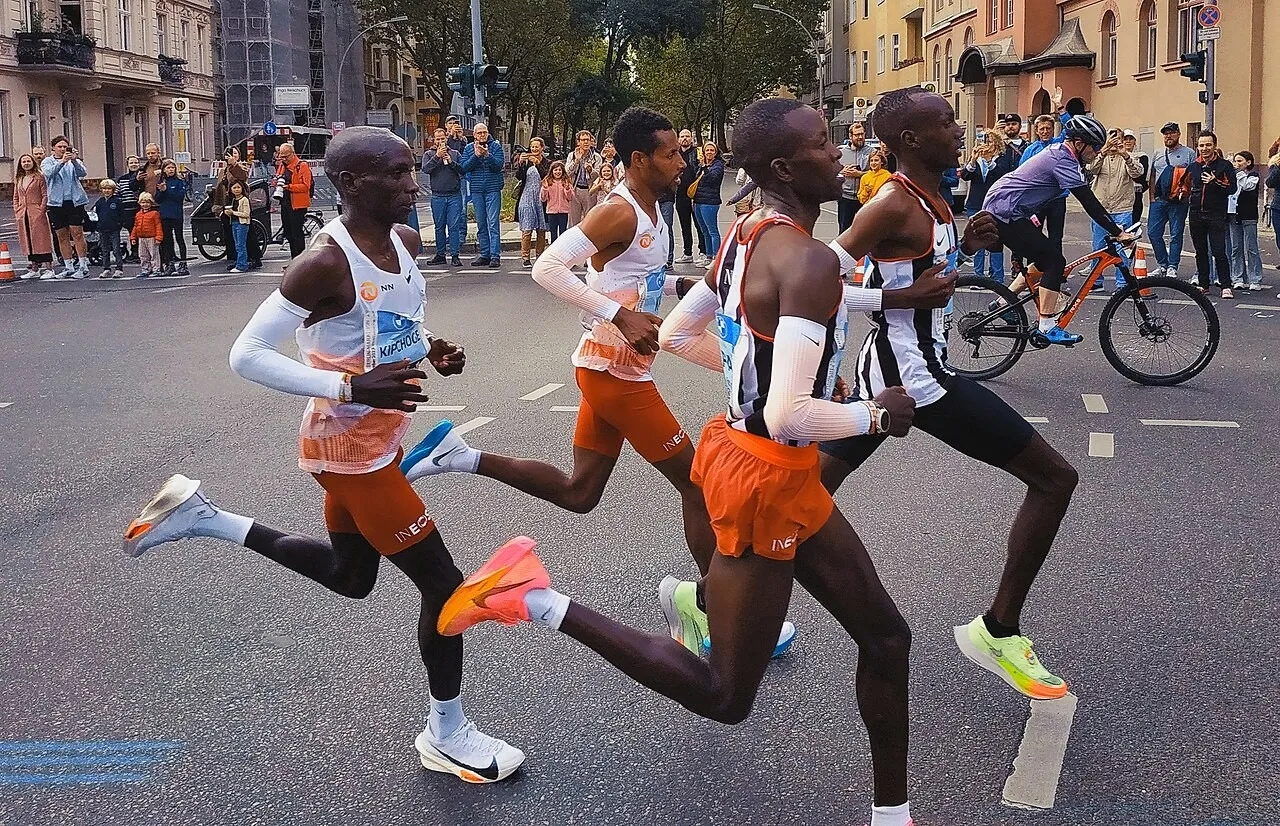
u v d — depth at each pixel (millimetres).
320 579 3633
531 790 3494
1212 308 9312
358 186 3236
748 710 3002
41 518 6273
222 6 63594
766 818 3324
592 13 70688
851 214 17844
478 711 4008
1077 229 26453
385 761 3678
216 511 3625
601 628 2928
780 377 2695
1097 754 3648
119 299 16250
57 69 47031
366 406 3299
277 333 3184
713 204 19203
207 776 3600
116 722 3959
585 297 4238
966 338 9609
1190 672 4223
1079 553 5504
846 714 3939
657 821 3318
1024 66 42719
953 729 3830
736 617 2908
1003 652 4051
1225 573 5211
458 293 16281
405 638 4637
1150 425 8062
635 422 4395
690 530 4523
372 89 89438
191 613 4914
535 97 72250
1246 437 7703
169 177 19250
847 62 77688
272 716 3992
